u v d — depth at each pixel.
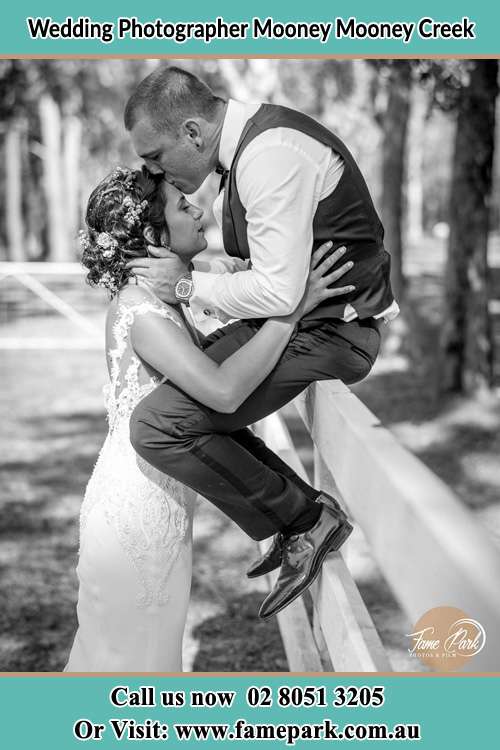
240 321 2.70
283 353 2.54
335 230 2.45
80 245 2.72
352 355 2.58
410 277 24.78
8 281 21.25
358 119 19.61
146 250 2.67
